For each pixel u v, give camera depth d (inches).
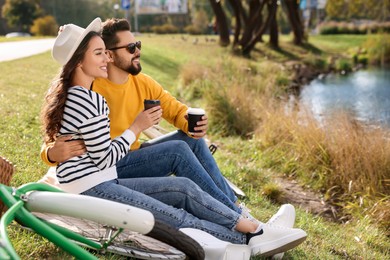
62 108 122.7
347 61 1097.4
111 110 141.3
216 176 152.8
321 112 392.8
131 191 124.3
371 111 516.1
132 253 124.1
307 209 237.5
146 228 104.4
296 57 1079.6
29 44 1020.5
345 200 255.0
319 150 283.4
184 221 125.8
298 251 160.4
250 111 378.0
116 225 103.5
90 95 122.3
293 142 306.3
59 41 124.7
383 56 1141.7
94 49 124.2
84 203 103.0
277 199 237.8
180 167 140.4
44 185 115.4
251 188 233.9
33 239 125.7
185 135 157.0
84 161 123.0
